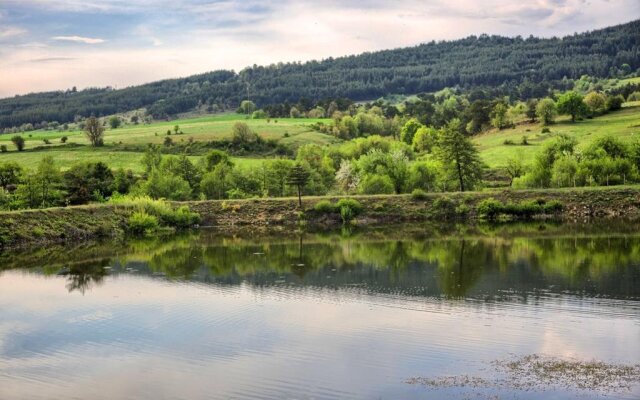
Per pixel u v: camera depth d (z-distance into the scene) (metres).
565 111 175.25
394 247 78.31
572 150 122.19
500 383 32.47
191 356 38.28
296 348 38.91
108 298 53.41
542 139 161.62
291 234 96.06
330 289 54.38
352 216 108.19
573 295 49.00
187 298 52.53
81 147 181.38
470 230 92.69
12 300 53.38
